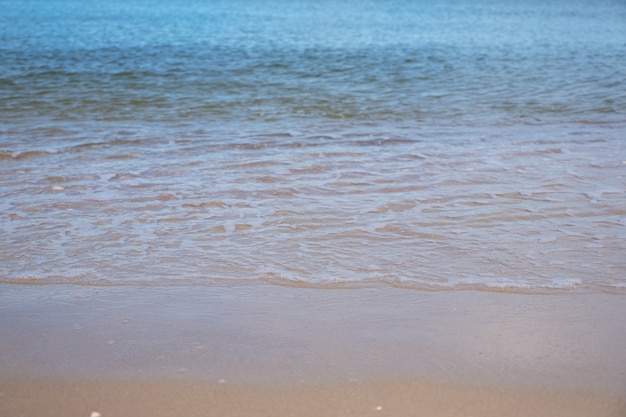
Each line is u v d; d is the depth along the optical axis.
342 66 19.67
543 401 3.83
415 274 5.52
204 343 4.43
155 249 6.05
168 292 5.21
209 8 54.56
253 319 4.77
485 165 8.92
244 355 4.28
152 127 11.70
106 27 34.53
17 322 4.71
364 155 9.54
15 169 8.81
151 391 3.91
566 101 14.36
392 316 4.81
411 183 8.09
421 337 4.51
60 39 27.69
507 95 15.10
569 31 34.97
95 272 5.57
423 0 73.75
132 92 15.21
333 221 6.76
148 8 53.72
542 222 6.73
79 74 17.70
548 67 19.83
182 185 8.04
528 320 4.74
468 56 22.55
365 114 12.95
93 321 4.73
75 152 9.79
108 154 9.66
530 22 42.31
